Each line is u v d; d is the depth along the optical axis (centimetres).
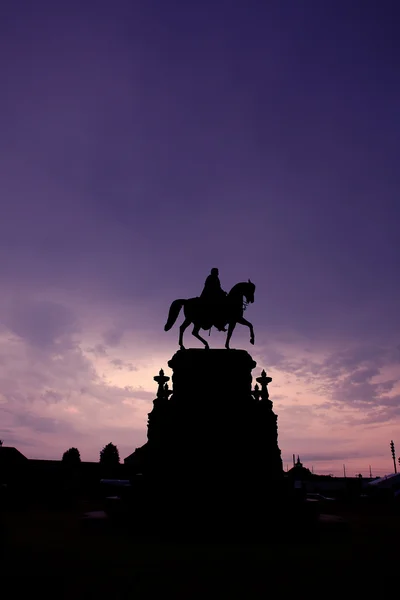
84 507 4116
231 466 1959
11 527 2064
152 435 2359
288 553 1405
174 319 2338
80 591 934
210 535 1698
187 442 2020
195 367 2156
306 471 11112
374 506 5022
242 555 1355
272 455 2162
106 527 1980
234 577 1077
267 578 1070
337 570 1159
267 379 2422
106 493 5644
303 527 1773
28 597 884
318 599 907
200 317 2280
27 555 1298
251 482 1923
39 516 2861
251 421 2077
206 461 1969
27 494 4181
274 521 1773
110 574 1083
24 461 5359
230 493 1867
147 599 891
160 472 2016
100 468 7519
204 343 2303
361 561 1280
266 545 1577
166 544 1551
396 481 6844
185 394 2125
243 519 1769
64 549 1409
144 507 1891
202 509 1798
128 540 1627
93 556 1297
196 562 1238
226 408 2081
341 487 8812
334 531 2033
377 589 982
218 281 2345
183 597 911
